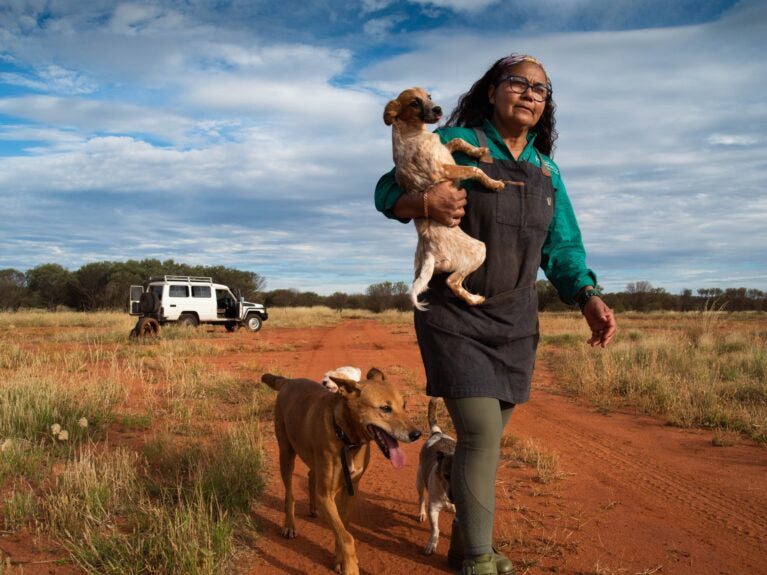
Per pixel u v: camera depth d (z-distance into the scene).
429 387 3.42
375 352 17.97
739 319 34.56
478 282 3.36
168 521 4.18
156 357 15.88
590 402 10.36
